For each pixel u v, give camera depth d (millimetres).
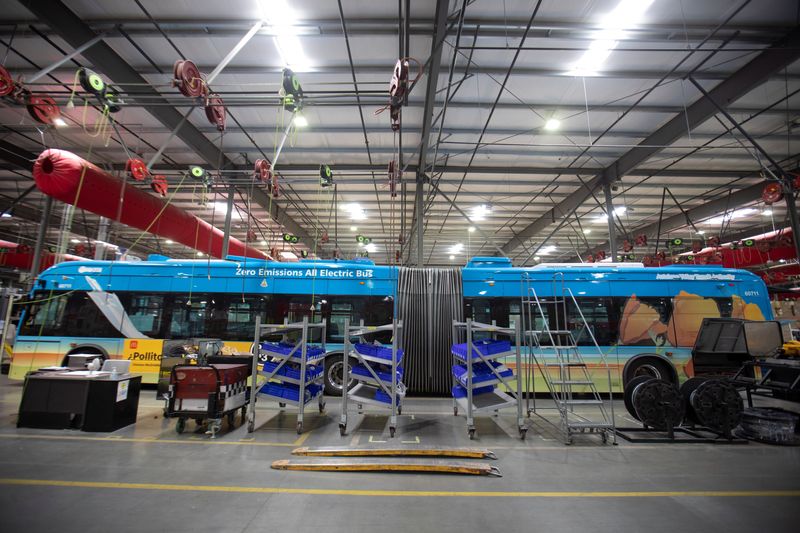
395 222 20484
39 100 7363
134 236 22141
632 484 4012
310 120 10508
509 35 7367
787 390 5707
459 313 8336
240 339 8469
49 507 3299
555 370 8102
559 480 4098
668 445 5387
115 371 5898
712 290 8328
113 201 8258
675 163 12727
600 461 4695
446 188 15312
